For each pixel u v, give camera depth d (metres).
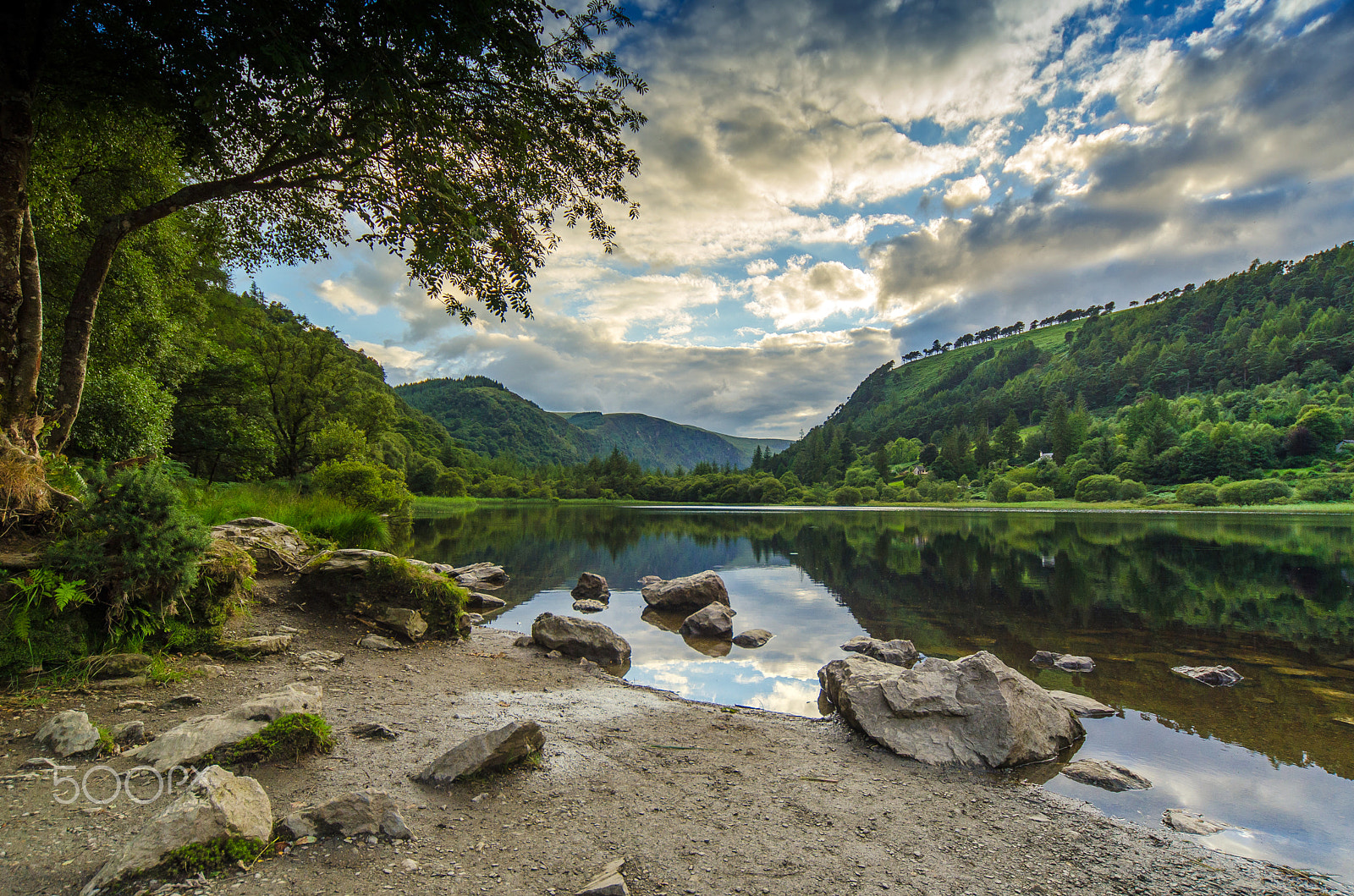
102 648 6.14
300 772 4.42
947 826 4.40
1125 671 9.11
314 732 4.77
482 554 24.89
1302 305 173.75
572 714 6.67
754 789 4.89
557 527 45.06
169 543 6.60
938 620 12.95
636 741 5.91
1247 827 4.57
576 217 11.05
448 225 9.07
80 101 8.44
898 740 5.94
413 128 8.18
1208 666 9.23
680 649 10.72
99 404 15.60
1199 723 6.93
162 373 20.61
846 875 3.62
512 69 8.91
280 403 38.53
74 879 2.97
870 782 5.16
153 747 4.37
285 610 9.19
